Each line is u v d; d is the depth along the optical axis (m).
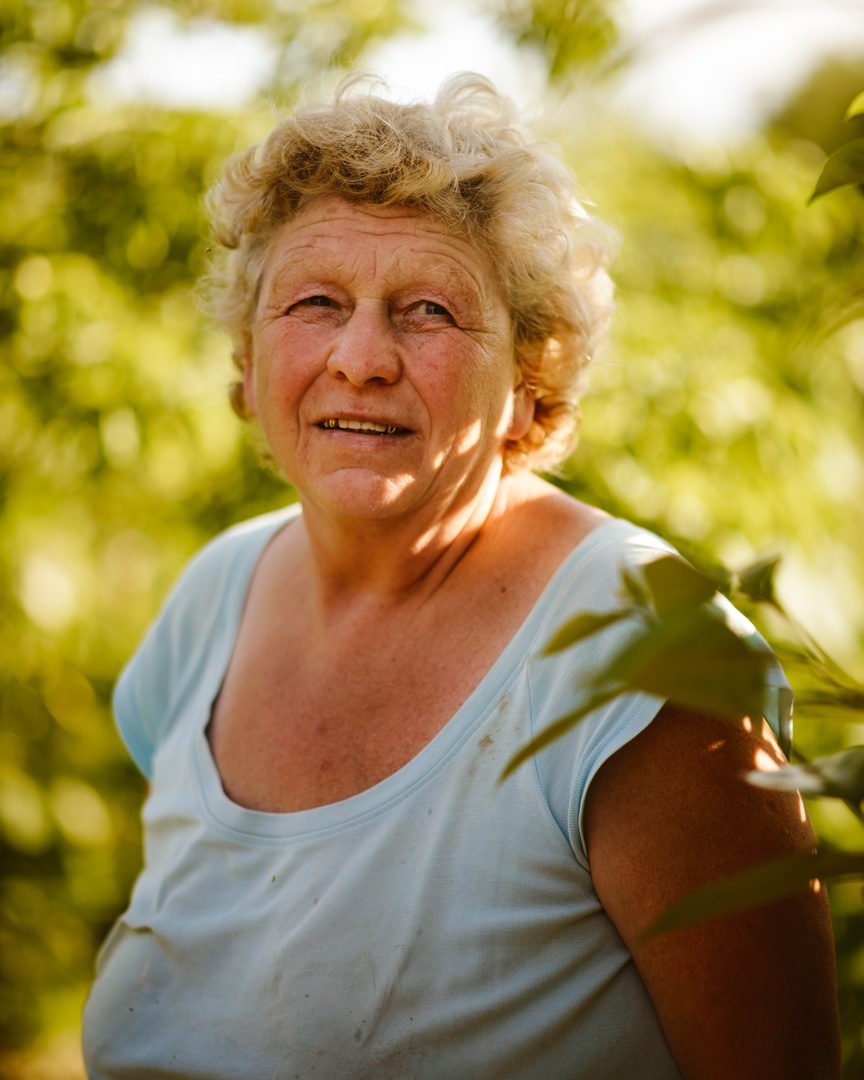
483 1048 0.89
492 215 1.04
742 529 1.88
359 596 1.13
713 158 2.15
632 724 0.86
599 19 1.67
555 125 1.69
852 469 2.18
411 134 1.02
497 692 0.97
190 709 1.29
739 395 1.96
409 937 0.91
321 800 1.05
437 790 0.96
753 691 0.45
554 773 0.91
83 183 2.17
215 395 2.01
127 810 2.47
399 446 1.03
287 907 0.99
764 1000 0.82
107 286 2.05
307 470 1.08
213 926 1.03
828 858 0.44
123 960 1.12
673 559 0.45
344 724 1.07
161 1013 1.04
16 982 2.41
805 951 0.83
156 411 1.93
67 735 2.39
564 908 0.90
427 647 1.06
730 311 2.12
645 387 1.90
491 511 1.12
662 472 1.91
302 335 1.05
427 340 1.03
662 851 0.85
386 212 1.02
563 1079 0.88
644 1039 0.89
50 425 2.03
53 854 2.40
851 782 0.47
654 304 2.02
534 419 1.21
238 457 2.17
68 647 2.12
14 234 2.12
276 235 1.10
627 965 0.90
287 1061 0.93
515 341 1.11
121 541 2.22
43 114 2.17
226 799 1.11
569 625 0.47
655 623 0.44
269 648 1.22
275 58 2.20
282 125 1.03
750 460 1.95
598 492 1.91
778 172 2.19
